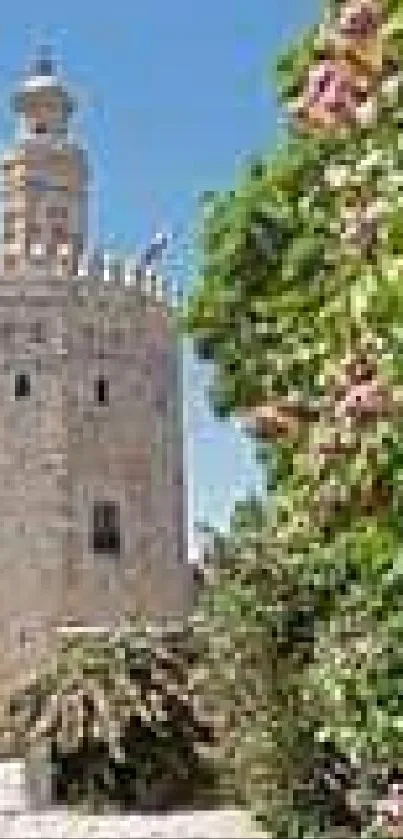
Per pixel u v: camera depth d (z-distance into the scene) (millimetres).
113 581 62844
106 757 32125
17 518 61875
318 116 12742
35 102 67812
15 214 67125
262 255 16188
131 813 30438
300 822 20438
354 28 12352
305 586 16969
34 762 31719
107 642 34312
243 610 22688
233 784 28219
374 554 12945
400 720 13219
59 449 62531
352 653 14055
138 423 64562
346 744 14680
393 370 11422
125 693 32750
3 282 63438
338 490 13234
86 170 67938
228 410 16953
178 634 33719
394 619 12812
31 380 63000
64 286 63562
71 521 62156
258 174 16266
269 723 21484
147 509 64375
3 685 59688
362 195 12188
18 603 61250
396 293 11312
